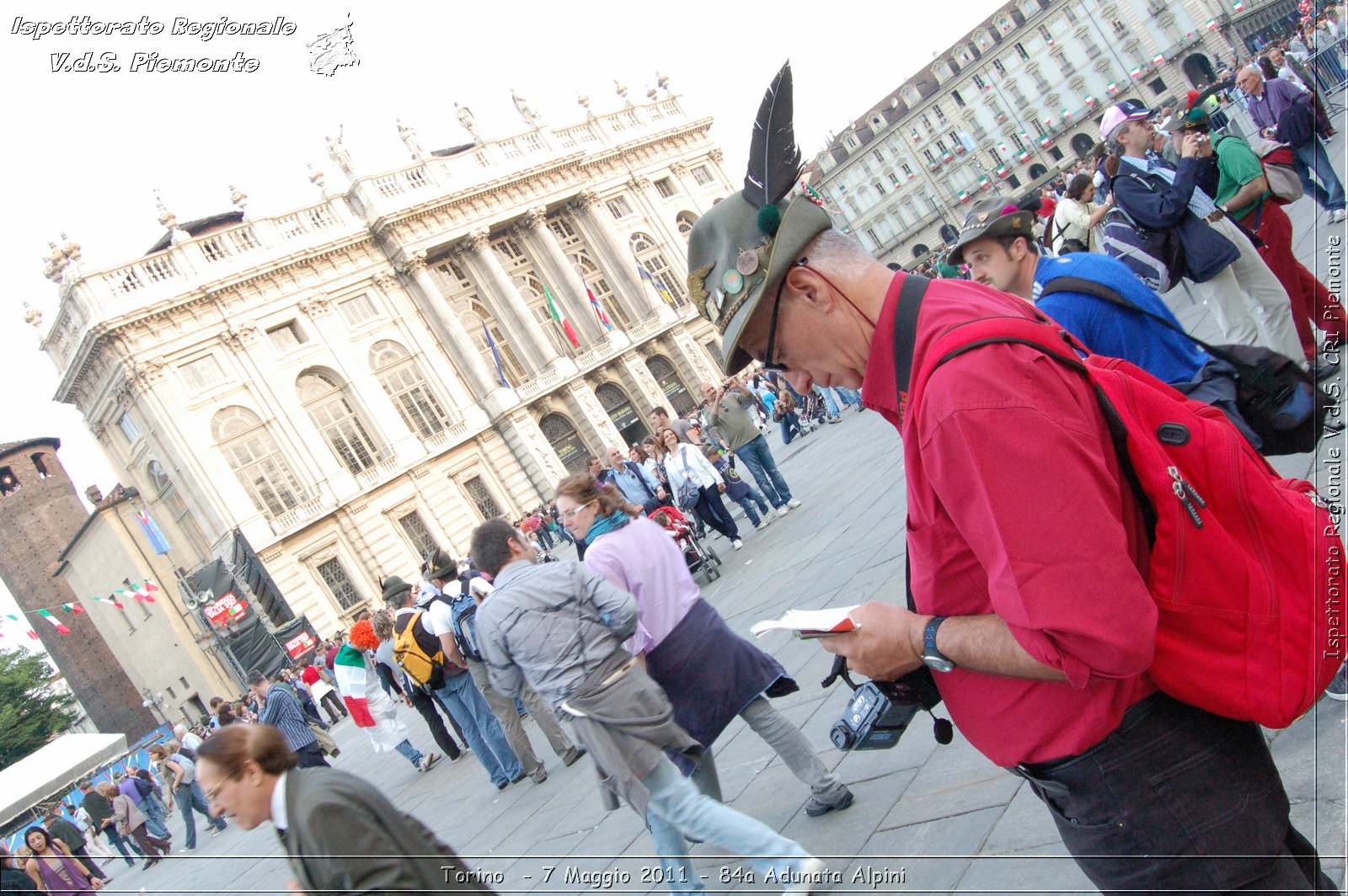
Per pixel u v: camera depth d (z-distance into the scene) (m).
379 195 37.44
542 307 42.16
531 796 5.93
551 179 43.12
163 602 35.53
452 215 39.31
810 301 1.41
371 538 33.81
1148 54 63.12
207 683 35.47
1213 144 4.49
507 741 6.45
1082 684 1.14
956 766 3.18
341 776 2.13
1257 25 56.47
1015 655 1.24
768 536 10.73
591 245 44.41
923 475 1.32
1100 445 1.19
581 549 6.96
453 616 5.95
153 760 17.41
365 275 37.12
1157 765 1.25
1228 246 3.76
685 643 3.48
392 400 36.56
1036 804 2.67
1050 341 1.23
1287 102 7.11
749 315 1.42
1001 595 1.17
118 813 13.23
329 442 34.66
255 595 30.12
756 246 1.42
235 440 32.59
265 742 2.20
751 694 3.44
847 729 1.67
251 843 9.45
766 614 6.80
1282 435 2.55
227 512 31.44
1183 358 2.94
